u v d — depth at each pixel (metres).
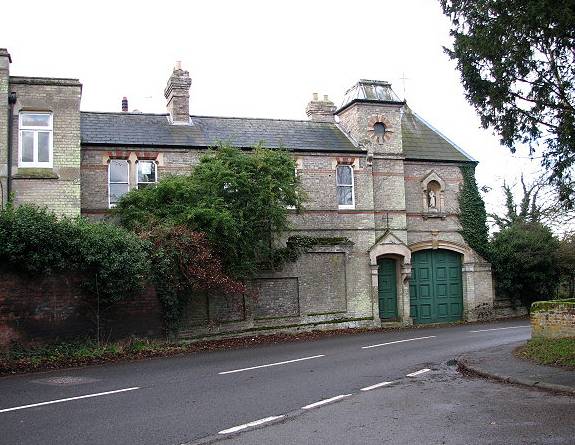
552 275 31.73
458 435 7.90
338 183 27.83
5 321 15.80
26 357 15.75
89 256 16.56
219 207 20.81
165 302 19.34
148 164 24.78
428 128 32.25
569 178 13.30
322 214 27.06
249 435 8.04
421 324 28.92
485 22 12.66
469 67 13.01
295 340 21.95
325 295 26.39
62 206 20.86
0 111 20.31
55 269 16.53
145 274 18.05
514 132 13.09
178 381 12.39
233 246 21.00
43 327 16.41
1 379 13.05
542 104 12.66
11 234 15.51
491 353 15.54
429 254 30.06
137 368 14.55
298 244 25.80
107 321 17.83
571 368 12.72
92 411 9.48
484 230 31.02
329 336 23.33
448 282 30.31
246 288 23.45
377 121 28.81
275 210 22.41
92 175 23.64
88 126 24.95
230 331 22.62
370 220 27.91
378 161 28.80
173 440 7.81
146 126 26.20
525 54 12.23
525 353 14.90
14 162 20.48
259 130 28.11
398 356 16.19
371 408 9.62
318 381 12.22
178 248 19.14
